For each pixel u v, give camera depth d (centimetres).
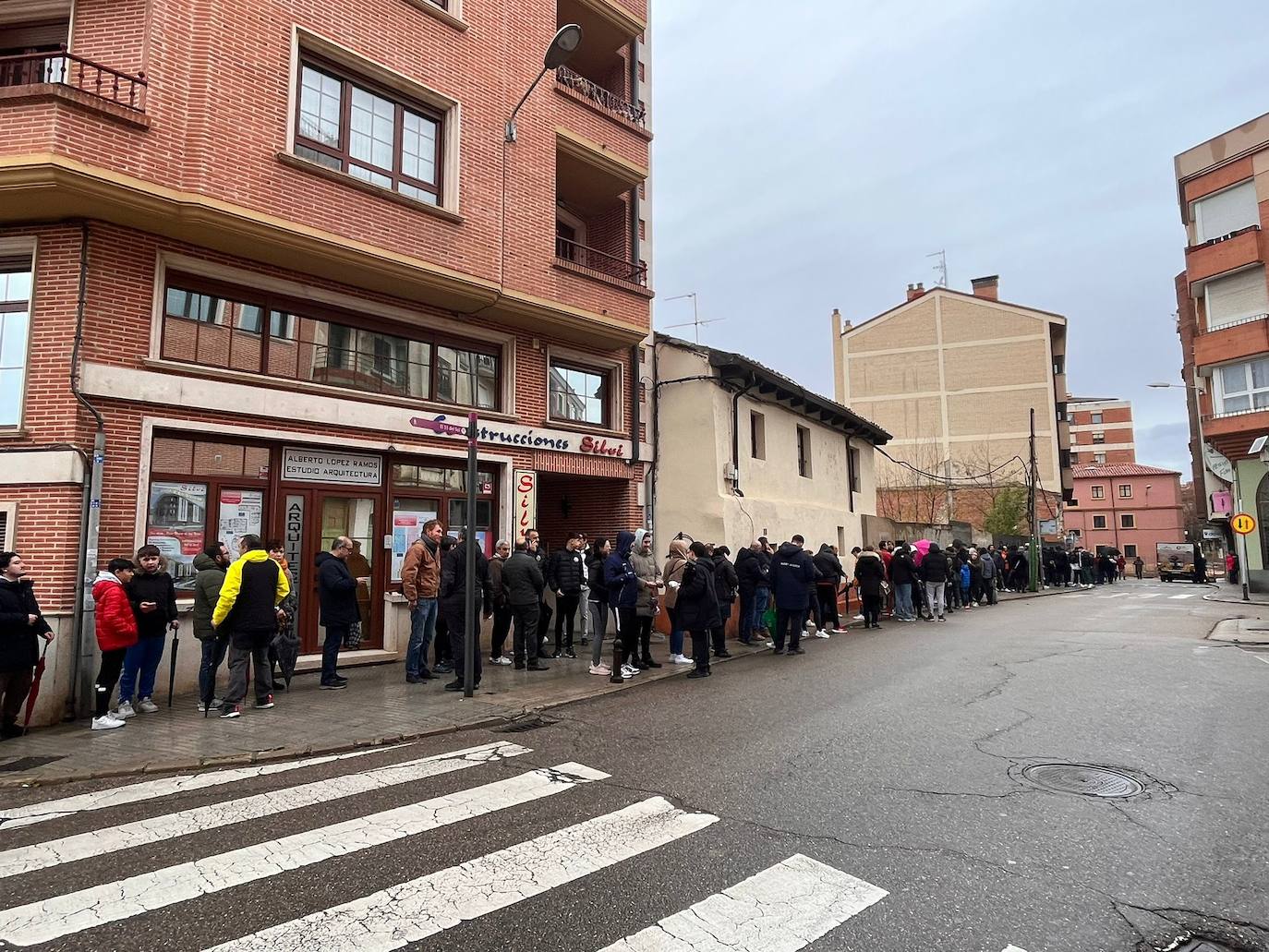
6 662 636
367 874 378
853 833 424
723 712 725
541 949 307
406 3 1067
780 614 1128
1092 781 507
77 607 752
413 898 352
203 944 313
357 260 965
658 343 1526
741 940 313
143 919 334
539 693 824
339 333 1034
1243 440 2288
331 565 869
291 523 960
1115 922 325
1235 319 2288
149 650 743
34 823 458
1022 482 3941
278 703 782
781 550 1140
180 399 848
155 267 852
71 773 554
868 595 1473
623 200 1500
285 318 980
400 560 1069
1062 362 4494
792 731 645
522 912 338
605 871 379
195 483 878
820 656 1087
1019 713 700
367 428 1018
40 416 779
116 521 798
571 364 1345
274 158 905
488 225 1132
